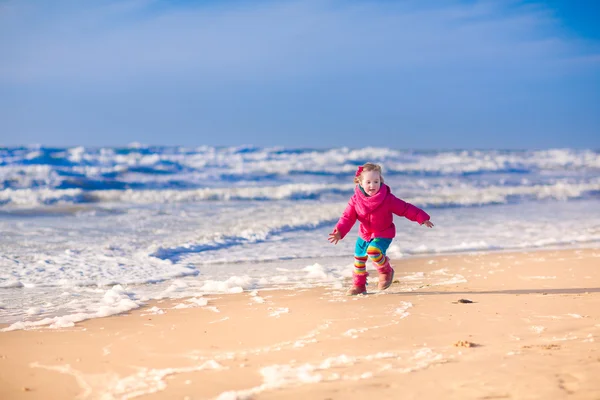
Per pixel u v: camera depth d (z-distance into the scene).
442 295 5.51
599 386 2.68
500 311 4.59
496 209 17.80
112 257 8.52
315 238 11.11
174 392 2.78
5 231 11.32
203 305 5.18
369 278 6.97
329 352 3.44
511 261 8.10
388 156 36.66
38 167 24.88
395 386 2.77
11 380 3.01
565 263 7.70
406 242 10.58
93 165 27.78
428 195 22.23
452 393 2.65
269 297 5.59
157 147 34.16
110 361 3.33
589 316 4.35
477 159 36.78
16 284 6.53
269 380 2.92
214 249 9.68
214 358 3.36
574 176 32.78
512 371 2.94
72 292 6.17
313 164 32.03
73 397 2.77
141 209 16.41
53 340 3.85
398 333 3.90
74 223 12.99
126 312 4.87
